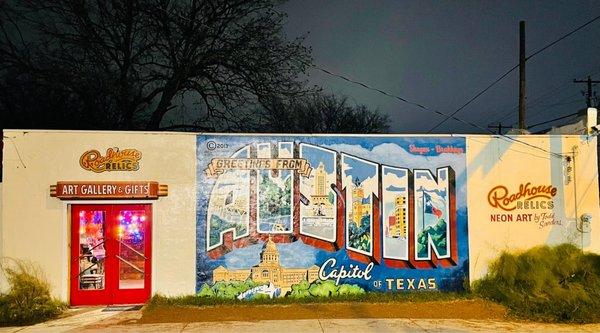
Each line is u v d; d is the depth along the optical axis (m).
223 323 10.49
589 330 10.09
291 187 12.99
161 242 12.56
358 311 11.38
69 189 12.15
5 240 12.03
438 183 13.34
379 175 13.23
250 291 12.70
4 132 12.16
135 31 22.88
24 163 12.21
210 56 23.03
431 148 13.38
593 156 13.65
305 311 11.40
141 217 12.61
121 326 10.37
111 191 12.30
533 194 13.48
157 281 12.49
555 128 14.91
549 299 11.32
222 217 12.77
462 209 13.34
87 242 12.45
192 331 9.90
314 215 13.00
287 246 12.89
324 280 12.89
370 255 13.06
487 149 13.48
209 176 12.80
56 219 12.24
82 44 21.58
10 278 11.86
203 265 12.64
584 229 13.45
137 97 22.66
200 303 12.11
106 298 12.40
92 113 21.77
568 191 13.55
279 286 12.79
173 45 22.92
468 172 13.42
